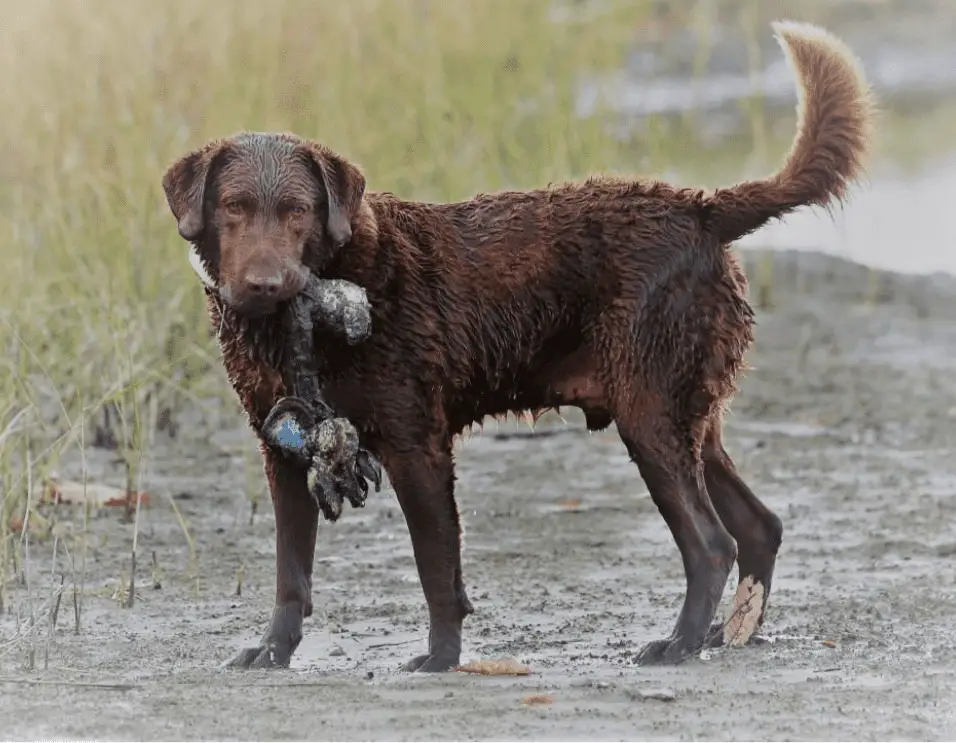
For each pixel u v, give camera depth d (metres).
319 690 9.16
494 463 16.03
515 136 19.70
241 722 8.43
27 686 9.31
